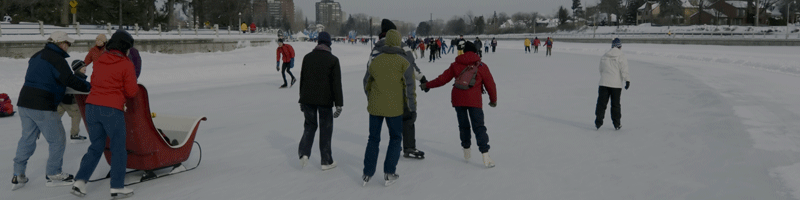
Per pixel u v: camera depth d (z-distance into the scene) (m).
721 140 6.41
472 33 182.88
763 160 5.34
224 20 70.50
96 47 7.19
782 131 6.94
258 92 13.48
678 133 6.95
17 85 14.23
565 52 46.06
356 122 8.39
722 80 15.17
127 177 4.94
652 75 17.36
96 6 42.44
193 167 5.39
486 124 7.93
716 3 104.00
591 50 47.31
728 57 27.14
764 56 30.27
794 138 6.45
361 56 30.42
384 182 4.82
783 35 65.50
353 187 4.66
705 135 6.76
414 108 5.52
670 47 51.47
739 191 4.32
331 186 4.70
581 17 150.00
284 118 8.92
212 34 43.06
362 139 6.93
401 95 4.59
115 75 4.11
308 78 5.10
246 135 7.29
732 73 18.16
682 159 5.49
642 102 10.30
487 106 10.00
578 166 5.27
